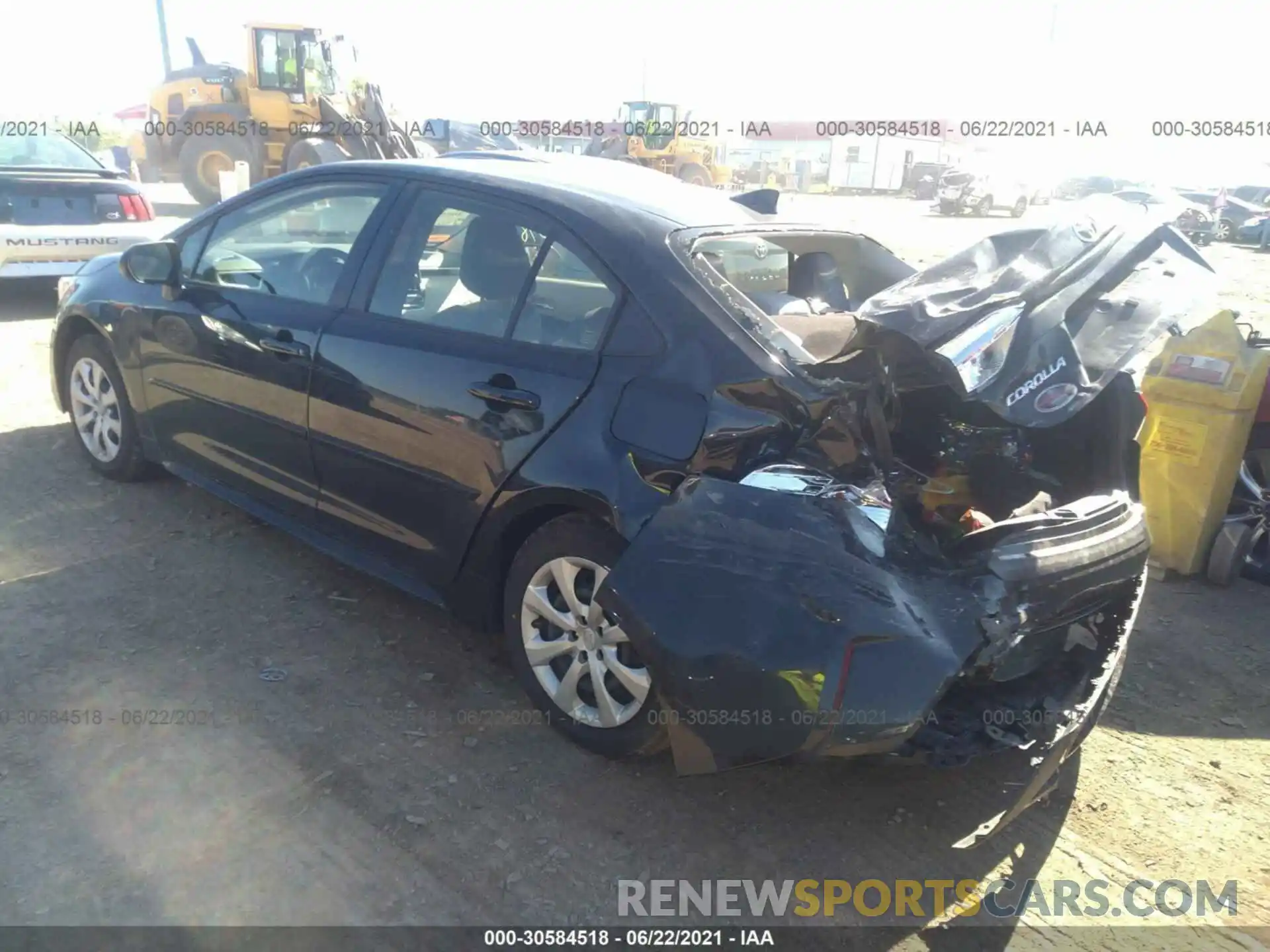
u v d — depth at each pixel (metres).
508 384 3.22
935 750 2.59
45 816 2.77
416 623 3.94
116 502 4.80
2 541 4.33
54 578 4.05
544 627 3.30
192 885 2.58
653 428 2.94
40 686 3.34
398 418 3.48
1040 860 2.95
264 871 2.65
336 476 3.78
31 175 8.43
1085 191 29.77
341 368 3.66
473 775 3.09
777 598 2.56
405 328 3.57
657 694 2.74
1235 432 4.66
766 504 2.68
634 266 3.15
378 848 2.77
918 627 2.47
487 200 3.54
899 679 2.43
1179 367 4.79
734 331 2.95
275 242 4.14
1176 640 4.34
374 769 3.08
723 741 2.63
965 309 2.81
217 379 4.19
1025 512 3.10
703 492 2.77
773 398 2.81
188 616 3.85
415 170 3.82
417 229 3.69
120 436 4.88
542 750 3.23
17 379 6.66
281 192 4.21
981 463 3.36
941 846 2.97
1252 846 3.06
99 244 8.60
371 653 3.71
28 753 3.01
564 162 4.21
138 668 3.49
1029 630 2.64
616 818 2.97
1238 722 3.73
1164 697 3.87
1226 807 3.24
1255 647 4.30
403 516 3.57
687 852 2.86
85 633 3.68
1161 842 3.06
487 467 3.24
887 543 2.59
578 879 2.73
